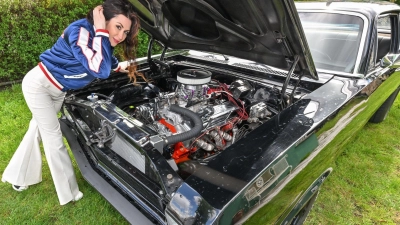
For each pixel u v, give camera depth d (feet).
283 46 5.76
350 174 9.27
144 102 7.91
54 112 6.26
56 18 14.87
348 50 7.73
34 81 5.74
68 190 7.06
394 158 10.28
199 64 9.37
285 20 4.80
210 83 7.83
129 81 8.27
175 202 3.57
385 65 7.97
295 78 7.17
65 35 5.42
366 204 8.09
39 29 14.78
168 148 5.29
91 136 5.95
